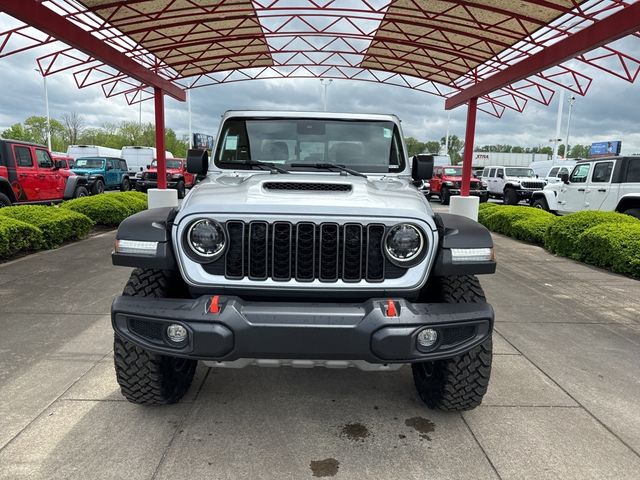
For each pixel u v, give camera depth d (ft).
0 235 24.25
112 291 19.51
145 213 9.63
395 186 10.87
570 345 14.67
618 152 98.37
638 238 25.00
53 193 45.83
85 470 8.23
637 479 8.29
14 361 12.53
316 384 11.77
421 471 8.43
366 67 53.88
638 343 14.96
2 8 22.53
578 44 27.04
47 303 17.72
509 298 20.13
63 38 27.53
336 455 8.84
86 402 10.51
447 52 42.39
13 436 9.18
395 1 33.01
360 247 8.36
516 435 9.61
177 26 36.50
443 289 9.34
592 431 9.81
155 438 9.23
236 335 7.88
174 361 10.22
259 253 8.41
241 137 13.17
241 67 53.52
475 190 71.97
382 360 8.05
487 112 55.88
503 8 31.37
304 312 7.95
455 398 9.68
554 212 46.88
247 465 8.48
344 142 13.11
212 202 8.48
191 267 8.46
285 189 9.53
